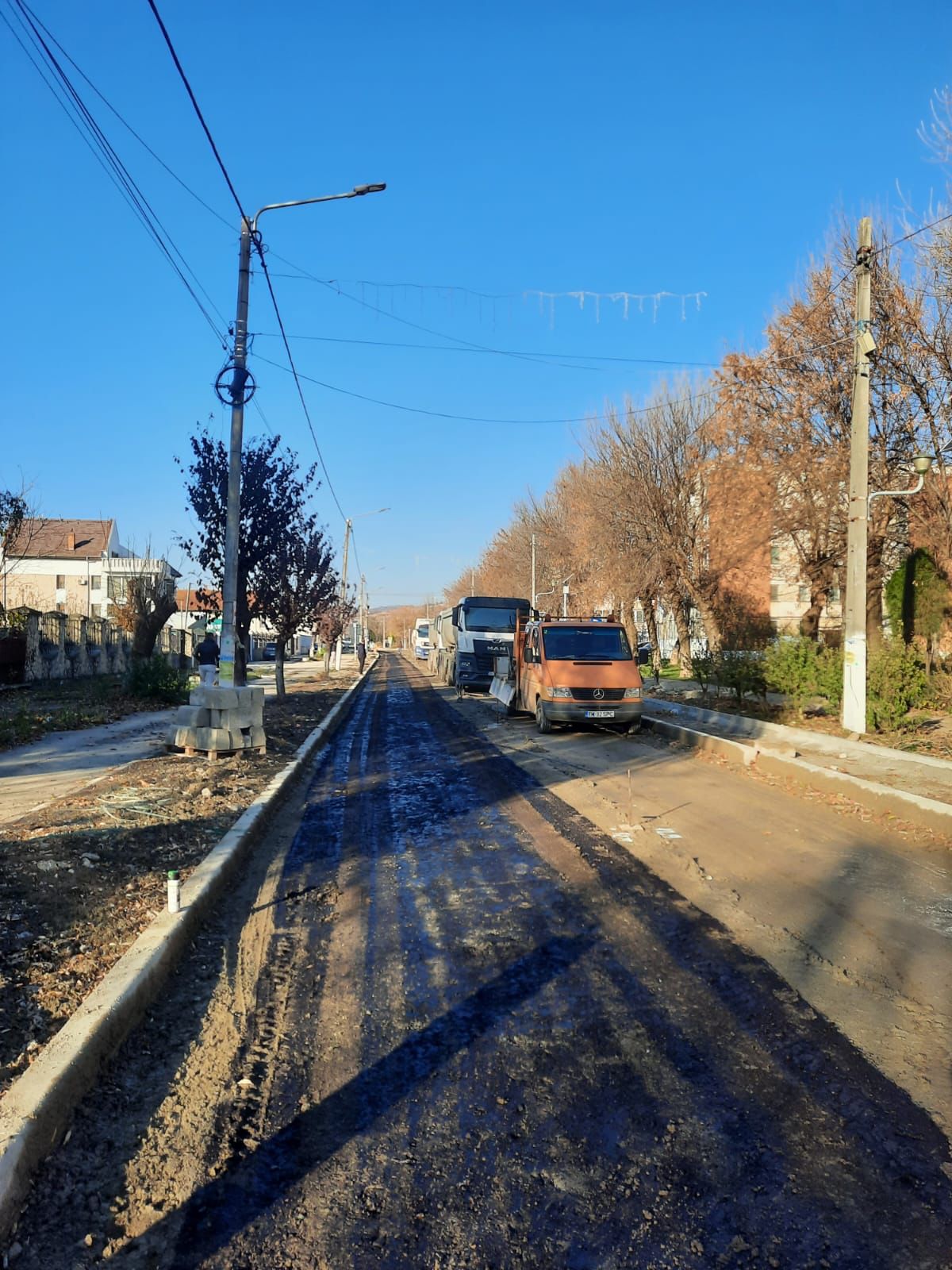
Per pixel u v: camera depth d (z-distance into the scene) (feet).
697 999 14.79
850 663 46.09
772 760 39.42
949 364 57.98
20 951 15.84
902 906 19.67
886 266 62.39
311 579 75.87
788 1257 8.71
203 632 133.69
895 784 31.81
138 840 24.07
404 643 472.03
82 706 64.39
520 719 66.95
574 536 121.19
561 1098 11.70
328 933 18.35
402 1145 10.67
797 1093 11.77
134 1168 10.28
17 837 24.07
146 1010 14.43
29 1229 9.20
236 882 22.09
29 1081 11.01
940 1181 9.90
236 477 41.88
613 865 23.20
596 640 57.72
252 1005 14.79
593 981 15.56
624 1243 8.93
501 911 19.54
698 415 86.43
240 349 42.01
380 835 27.35
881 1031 13.56
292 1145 10.72
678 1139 10.72
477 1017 14.23
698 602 87.97
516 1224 9.23
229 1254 8.84
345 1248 8.92
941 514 58.54
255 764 38.60
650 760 43.37
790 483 73.41
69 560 198.80
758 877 22.03
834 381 67.56
